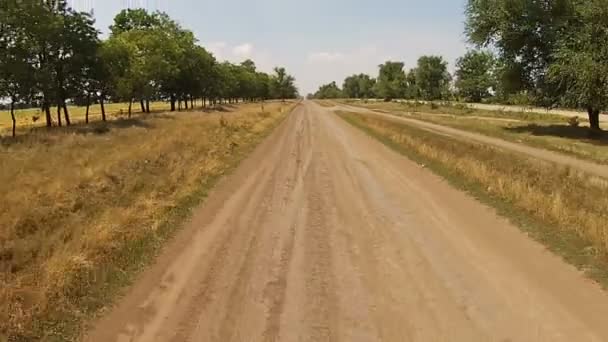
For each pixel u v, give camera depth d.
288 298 6.35
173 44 53.44
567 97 29.72
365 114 58.91
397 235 9.11
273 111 59.16
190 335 5.40
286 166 17.78
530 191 11.19
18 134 24.97
